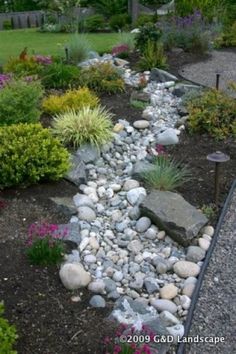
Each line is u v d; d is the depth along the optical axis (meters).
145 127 5.98
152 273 3.61
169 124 6.16
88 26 15.25
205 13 11.52
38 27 17.31
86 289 3.38
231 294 3.41
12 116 5.34
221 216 4.25
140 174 4.81
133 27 14.50
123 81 7.36
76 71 7.44
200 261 3.74
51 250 3.58
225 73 8.61
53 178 4.60
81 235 3.96
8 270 3.50
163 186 4.61
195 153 5.44
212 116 5.85
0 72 8.43
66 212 4.23
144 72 8.17
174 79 7.80
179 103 6.75
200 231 4.04
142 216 4.19
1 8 21.00
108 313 3.16
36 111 5.59
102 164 5.20
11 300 3.23
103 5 17.05
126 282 3.51
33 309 3.17
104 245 3.91
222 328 3.12
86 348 2.88
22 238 3.86
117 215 4.29
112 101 6.80
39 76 7.43
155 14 14.28
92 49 10.23
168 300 3.32
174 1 12.73
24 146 4.52
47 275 3.48
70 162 4.89
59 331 3.00
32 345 2.90
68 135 5.31
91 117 5.44
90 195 4.57
